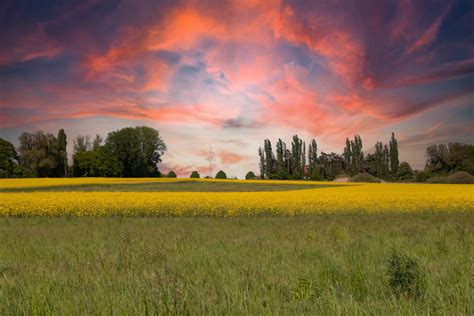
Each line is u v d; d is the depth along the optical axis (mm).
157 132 102875
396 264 4828
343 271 5219
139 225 14648
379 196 25219
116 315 3428
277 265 5910
